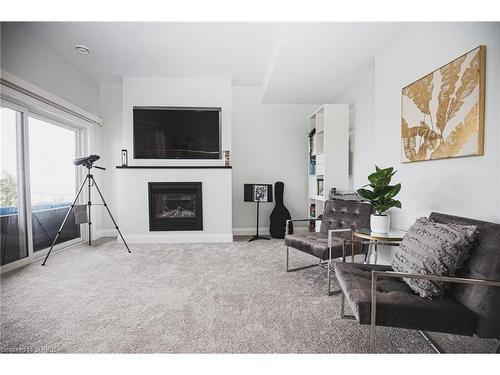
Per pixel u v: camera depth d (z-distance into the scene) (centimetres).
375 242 188
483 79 146
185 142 388
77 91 350
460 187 164
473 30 154
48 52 292
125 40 281
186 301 185
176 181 369
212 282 220
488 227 120
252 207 441
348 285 133
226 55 314
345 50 256
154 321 158
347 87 357
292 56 267
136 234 367
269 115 441
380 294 120
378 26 214
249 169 441
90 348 134
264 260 283
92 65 343
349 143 353
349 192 318
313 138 396
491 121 144
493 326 103
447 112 170
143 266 262
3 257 246
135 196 366
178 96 385
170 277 231
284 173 446
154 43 287
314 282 221
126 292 200
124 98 378
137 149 382
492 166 144
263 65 344
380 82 253
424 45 195
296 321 159
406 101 210
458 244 120
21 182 264
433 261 122
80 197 369
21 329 150
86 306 177
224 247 341
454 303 115
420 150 195
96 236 396
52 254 304
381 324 111
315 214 389
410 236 150
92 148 383
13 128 255
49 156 313
